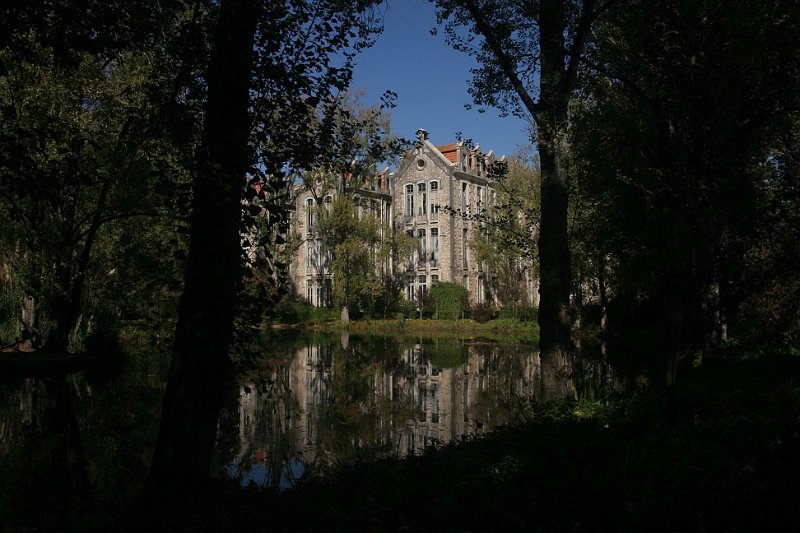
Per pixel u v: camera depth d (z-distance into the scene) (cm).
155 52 823
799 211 737
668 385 707
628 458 573
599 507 502
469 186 5338
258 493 677
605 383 1273
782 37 792
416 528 498
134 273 1888
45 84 1567
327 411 1395
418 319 4925
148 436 1125
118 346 2448
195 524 552
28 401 1462
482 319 4506
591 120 1352
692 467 541
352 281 4641
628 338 2748
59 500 737
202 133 638
